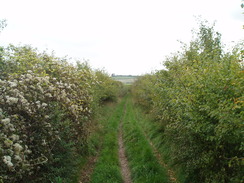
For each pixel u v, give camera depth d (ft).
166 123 28.96
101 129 39.88
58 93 19.60
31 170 15.26
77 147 25.22
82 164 24.27
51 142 18.28
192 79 15.90
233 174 12.57
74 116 22.30
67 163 20.38
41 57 23.41
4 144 12.16
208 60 19.16
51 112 18.21
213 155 14.38
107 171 23.06
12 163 11.73
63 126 20.33
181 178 19.35
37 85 16.74
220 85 13.48
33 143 16.20
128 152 29.84
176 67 24.40
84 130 26.73
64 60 29.84
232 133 12.04
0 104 14.47
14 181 13.07
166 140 27.81
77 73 28.60
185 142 18.80
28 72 18.15
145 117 49.14
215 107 13.35
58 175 18.19
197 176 17.56
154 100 33.60
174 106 19.35
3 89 15.17
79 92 26.04
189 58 26.27
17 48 25.00
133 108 76.02
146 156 25.98
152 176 21.26
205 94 14.19
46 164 17.01
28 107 15.28
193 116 14.75
